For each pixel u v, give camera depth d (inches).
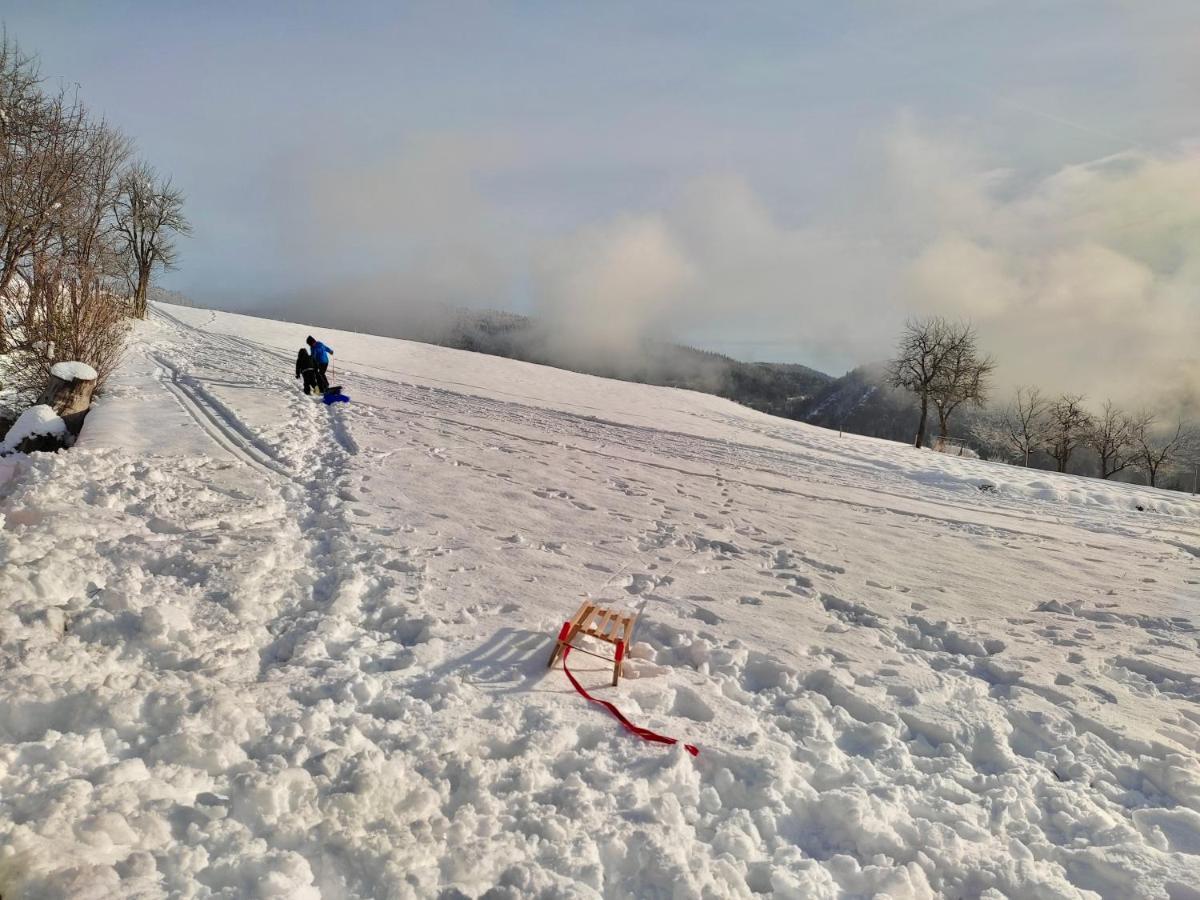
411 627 217.6
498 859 122.5
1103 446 1974.7
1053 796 166.1
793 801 154.1
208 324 1595.7
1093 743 189.5
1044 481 825.5
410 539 301.6
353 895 112.5
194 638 185.0
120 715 144.2
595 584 278.4
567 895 115.3
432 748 153.8
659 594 276.8
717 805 152.3
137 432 433.1
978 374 1621.6
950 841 144.5
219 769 135.6
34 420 406.6
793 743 176.9
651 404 1312.7
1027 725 198.1
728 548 361.4
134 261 1555.1
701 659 223.0
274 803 125.3
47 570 198.5
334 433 536.1
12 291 614.9
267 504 317.4
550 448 629.9
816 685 213.2
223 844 115.0
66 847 107.4
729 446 860.6
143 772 129.0
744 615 262.7
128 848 111.9
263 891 106.1
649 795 150.2
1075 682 229.3
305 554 268.1
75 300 556.7
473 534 323.3
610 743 167.5
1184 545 505.7
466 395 979.9
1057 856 146.3
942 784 166.2
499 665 198.8
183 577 227.1
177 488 322.0
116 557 233.1
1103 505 697.0
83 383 476.1
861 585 320.5
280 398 646.5
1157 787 175.3
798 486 616.7
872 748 183.0
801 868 133.9
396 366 1248.8
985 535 486.3
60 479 302.2
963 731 191.5
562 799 141.9
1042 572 384.5
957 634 264.1
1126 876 139.0
